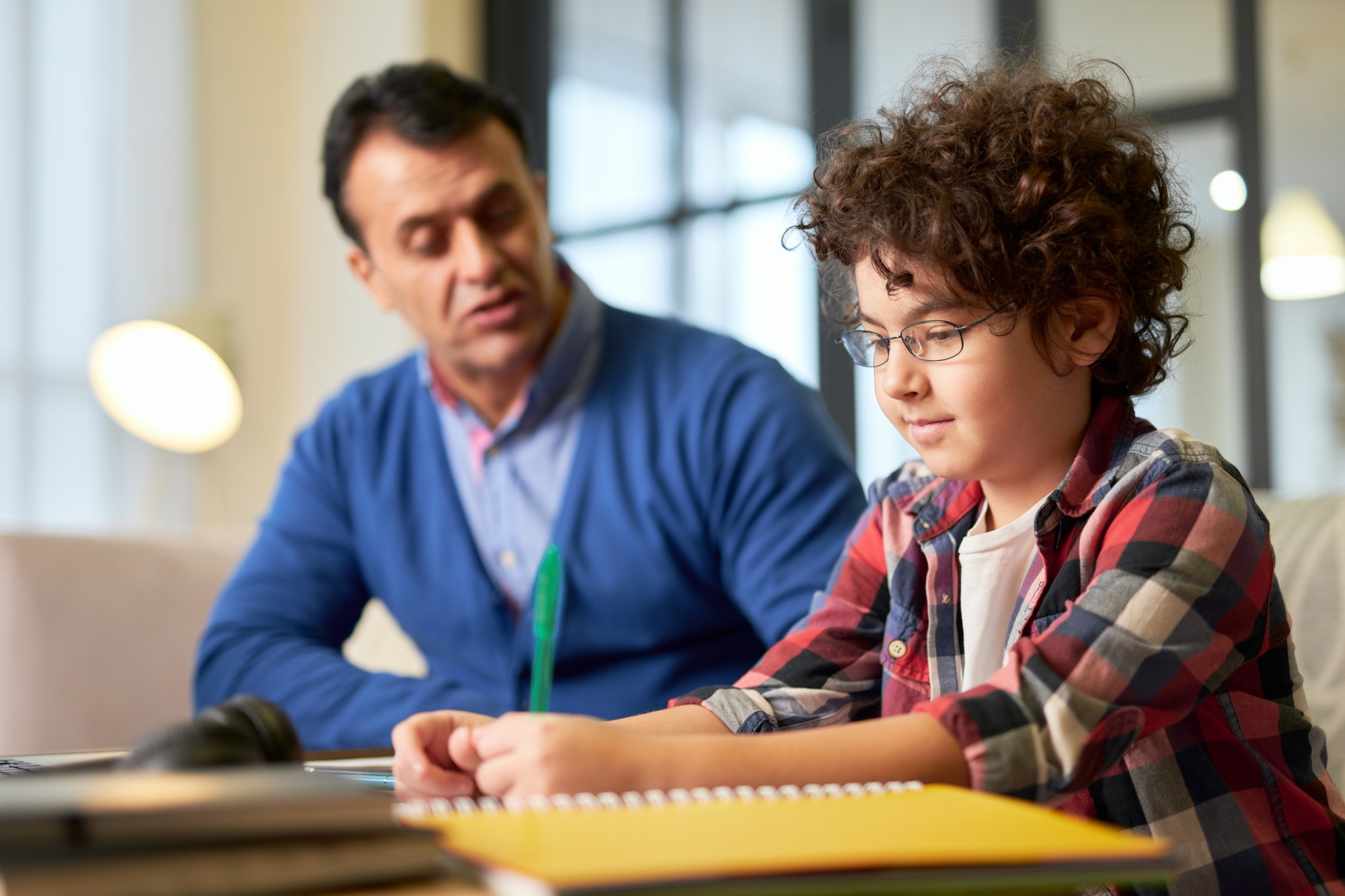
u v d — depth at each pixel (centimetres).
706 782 52
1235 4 282
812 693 81
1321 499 105
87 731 152
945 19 310
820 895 32
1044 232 73
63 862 30
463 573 139
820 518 127
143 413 337
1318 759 79
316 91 391
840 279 92
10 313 348
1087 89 84
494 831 39
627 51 358
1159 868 35
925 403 73
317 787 34
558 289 144
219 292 383
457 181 129
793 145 327
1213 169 285
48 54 357
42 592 151
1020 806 43
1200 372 285
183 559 166
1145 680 59
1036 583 75
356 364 376
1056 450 77
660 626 133
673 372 138
